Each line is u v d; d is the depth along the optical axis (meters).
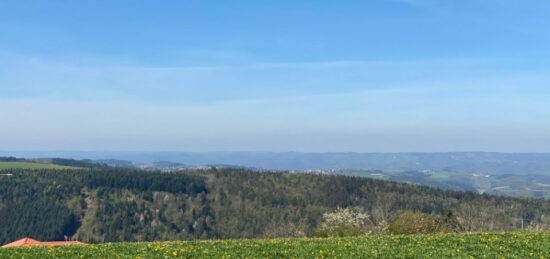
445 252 27.38
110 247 29.89
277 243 31.19
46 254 27.25
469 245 29.64
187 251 27.56
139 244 31.56
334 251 27.45
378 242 31.34
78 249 29.17
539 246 28.98
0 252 28.17
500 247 28.91
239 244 30.72
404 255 26.53
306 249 28.28
